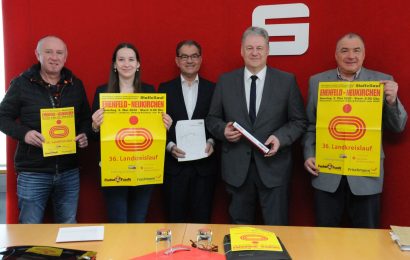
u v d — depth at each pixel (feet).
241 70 8.18
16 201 9.73
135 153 7.12
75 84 8.45
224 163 8.30
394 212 8.91
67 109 7.94
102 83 9.67
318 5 8.93
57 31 9.59
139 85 7.91
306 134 8.17
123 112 7.06
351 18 8.79
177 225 5.73
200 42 9.42
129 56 7.63
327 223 8.12
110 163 7.07
